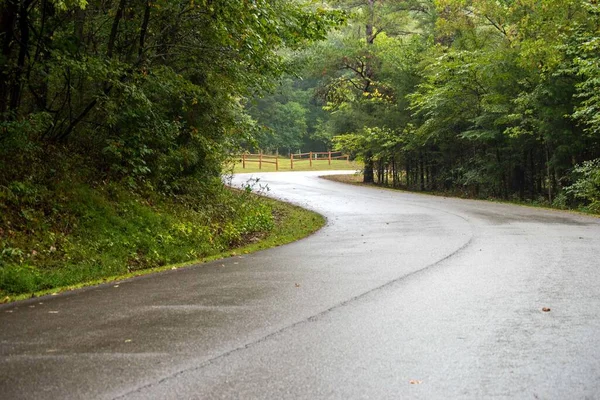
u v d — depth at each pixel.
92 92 13.24
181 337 5.27
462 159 31.97
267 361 4.57
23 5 11.36
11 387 4.01
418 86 30.59
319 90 37.97
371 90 36.97
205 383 4.09
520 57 23.08
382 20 35.66
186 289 7.78
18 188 10.22
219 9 12.61
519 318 5.83
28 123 11.09
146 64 13.89
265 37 13.62
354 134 36.06
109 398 3.81
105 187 12.51
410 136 32.97
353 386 4.03
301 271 9.12
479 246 11.20
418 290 7.29
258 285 7.95
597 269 8.49
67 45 12.06
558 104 22.11
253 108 70.06
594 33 20.02
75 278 8.72
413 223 16.34
